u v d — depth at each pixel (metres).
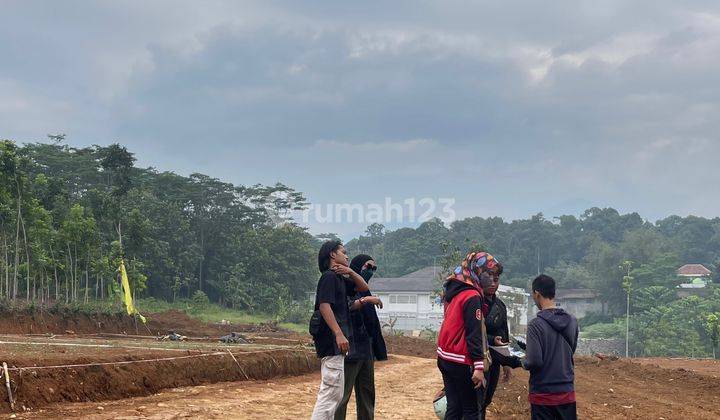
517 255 147.00
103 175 76.44
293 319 77.81
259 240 83.75
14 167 38.25
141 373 15.04
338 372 8.58
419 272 107.56
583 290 119.88
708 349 79.38
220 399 14.38
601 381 23.62
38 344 19.95
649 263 110.06
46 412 11.23
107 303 47.38
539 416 7.73
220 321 67.94
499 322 8.21
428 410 14.88
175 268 75.38
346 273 8.87
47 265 39.19
